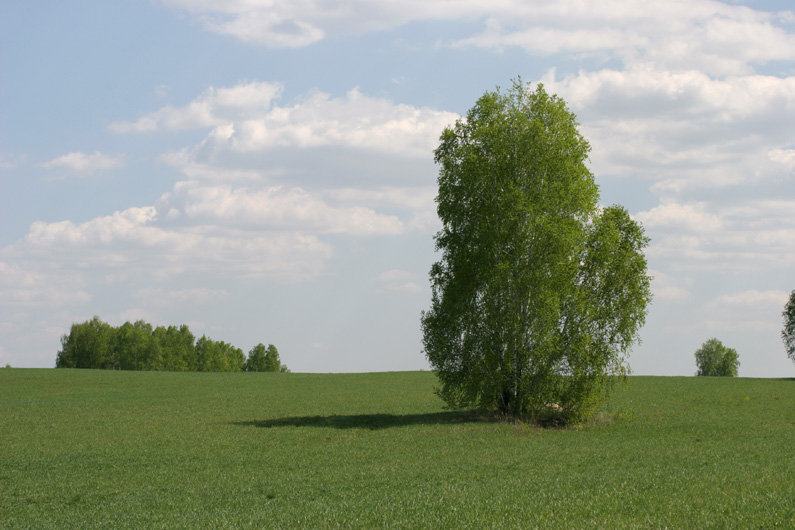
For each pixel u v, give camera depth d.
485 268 43.53
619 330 42.72
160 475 28.47
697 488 20.42
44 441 41.00
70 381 98.81
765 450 31.17
